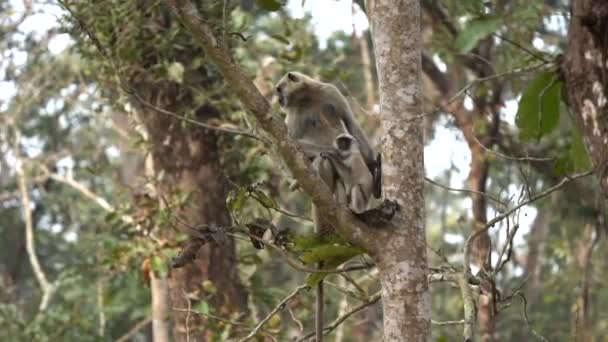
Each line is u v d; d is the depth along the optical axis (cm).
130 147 1478
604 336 2167
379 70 830
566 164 1100
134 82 1391
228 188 1447
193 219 1421
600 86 940
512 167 1902
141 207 1441
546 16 1432
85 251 2070
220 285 1430
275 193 1478
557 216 2245
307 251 838
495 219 972
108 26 1323
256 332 1055
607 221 1055
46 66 2131
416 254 795
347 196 1088
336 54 2162
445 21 1714
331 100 1165
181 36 1344
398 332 784
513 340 2330
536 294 2339
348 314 1059
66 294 2045
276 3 938
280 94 1181
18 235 2767
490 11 1355
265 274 2192
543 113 1049
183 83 1348
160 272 1380
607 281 2152
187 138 1434
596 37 946
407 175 807
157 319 1661
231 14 1412
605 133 932
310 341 1109
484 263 1012
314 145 1139
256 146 1398
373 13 843
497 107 1666
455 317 2206
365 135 1136
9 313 2016
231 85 765
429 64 1962
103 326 1998
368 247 794
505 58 1559
